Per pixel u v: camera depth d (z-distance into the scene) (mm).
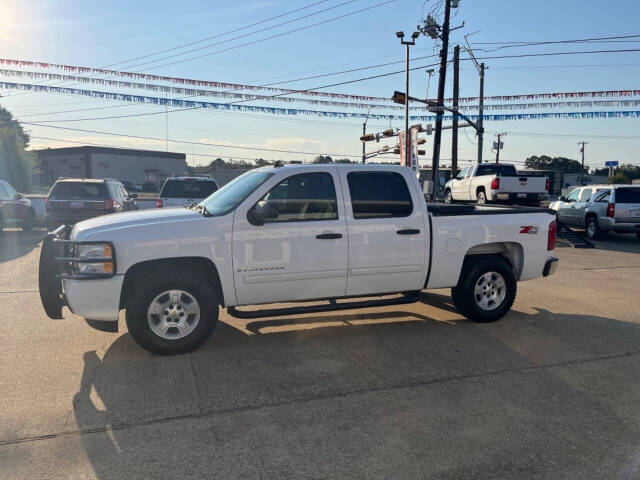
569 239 15773
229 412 3938
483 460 3314
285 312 5512
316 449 3428
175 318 5152
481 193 20250
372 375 4688
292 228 5430
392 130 27078
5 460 3268
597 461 3316
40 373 4656
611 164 51125
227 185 6270
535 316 6816
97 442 3492
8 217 14773
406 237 5883
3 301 7203
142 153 64312
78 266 4895
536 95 14805
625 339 5840
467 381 4574
